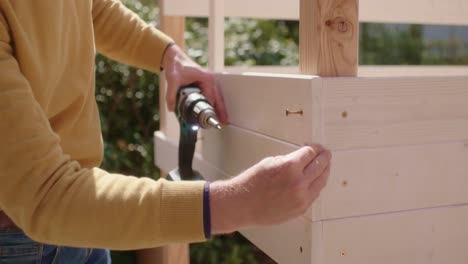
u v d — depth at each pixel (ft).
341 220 3.24
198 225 2.57
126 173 10.37
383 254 3.35
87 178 2.62
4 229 3.47
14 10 2.86
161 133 6.50
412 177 3.37
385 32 16.78
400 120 3.30
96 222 2.52
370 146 3.26
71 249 3.74
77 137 3.70
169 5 6.13
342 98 3.16
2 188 2.47
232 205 2.60
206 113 4.09
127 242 2.58
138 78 10.50
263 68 6.61
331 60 3.25
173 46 4.83
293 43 14.49
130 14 4.97
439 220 3.46
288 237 3.51
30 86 2.90
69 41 3.49
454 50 16.80
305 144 3.20
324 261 3.22
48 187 2.47
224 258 9.95
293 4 6.73
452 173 3.46
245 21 13.96
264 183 2.64
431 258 3.46
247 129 4.07
